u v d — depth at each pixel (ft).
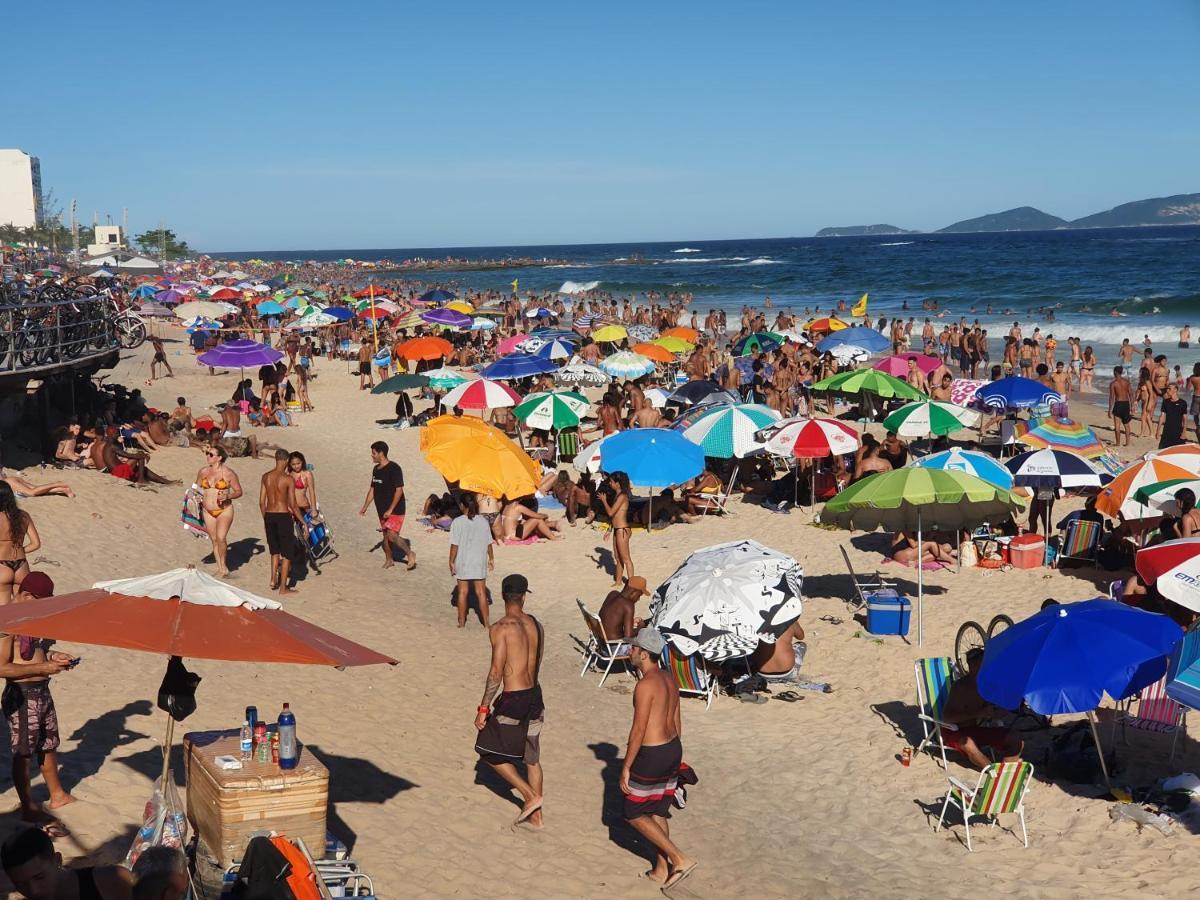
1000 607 43.06
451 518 57.93
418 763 28.53
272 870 15.79
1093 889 23.13
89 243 377.50
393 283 373.40
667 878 23.53
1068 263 349.41
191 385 111.65
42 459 62.13
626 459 48.62
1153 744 30.71
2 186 351.05
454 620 43.19
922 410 59.00
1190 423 89.97
